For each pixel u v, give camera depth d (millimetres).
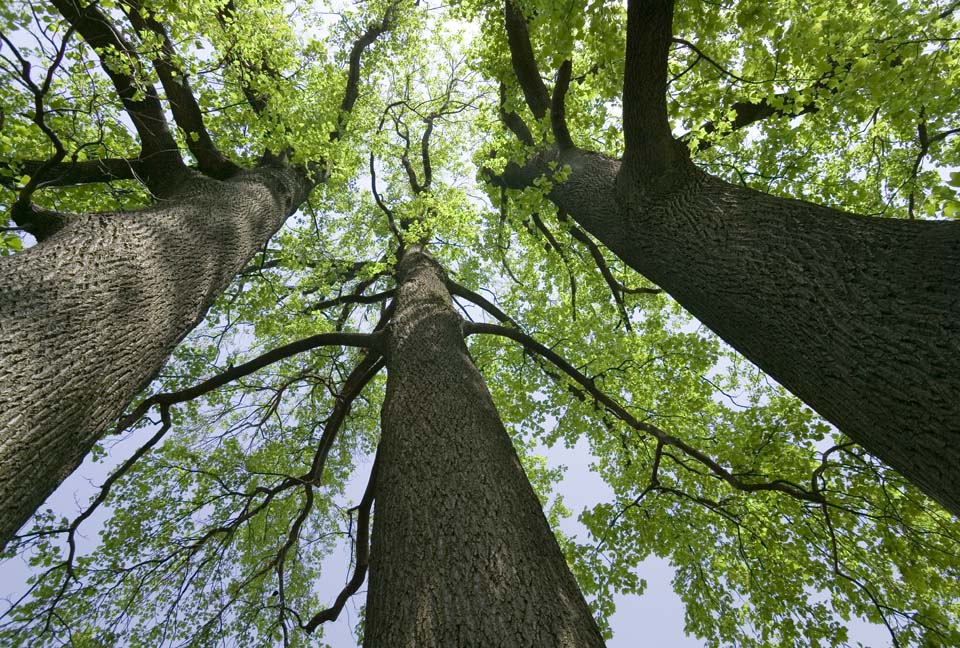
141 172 4949
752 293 2574
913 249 2113
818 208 2668
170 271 3232
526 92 5387
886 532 5000
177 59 4340
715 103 4594
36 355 2145
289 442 7629
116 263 2844
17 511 1921
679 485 6598
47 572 4770
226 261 3965
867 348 1992
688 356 7016
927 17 3926
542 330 8703
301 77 5969
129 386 2680
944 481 1730
